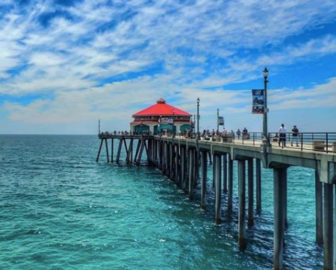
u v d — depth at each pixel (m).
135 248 22.50
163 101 84.19
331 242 17.00
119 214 31.02
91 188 45.00
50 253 21.69
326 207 17.05
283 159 16.80
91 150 135.75
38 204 35.41
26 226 27.22
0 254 21.47
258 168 30.80
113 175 57.12
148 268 19.55
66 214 31.17
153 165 68.50
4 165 75.31
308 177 56.53
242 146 21.25
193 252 21.70
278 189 17.55
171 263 20.12
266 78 18.78
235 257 20.84
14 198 38.53
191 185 36.94
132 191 42.50
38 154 110.19
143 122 76.12
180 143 41.34
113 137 72.75
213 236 24.61
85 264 20.14
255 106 18.70
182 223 27.91
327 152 14.34
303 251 21.70
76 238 24.44
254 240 23.61
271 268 19.28
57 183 49.56
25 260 20.62
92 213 31.53
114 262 20.39
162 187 45.28
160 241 23.72
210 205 34.47
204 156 31.72
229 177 30.08
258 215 29.84
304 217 29.33
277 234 17.56
